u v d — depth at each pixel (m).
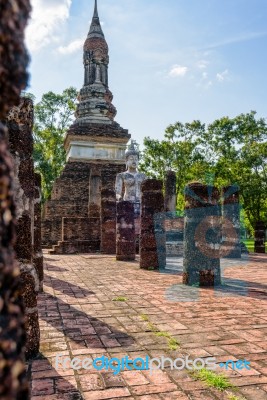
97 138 25.98
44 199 35.16
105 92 27.88
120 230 13.70
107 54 28.69
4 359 0.80
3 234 0.85
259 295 7.17
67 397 3.05
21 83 0.93
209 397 3.06
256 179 27.67
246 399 3.02
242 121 31.33
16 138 3.59
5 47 0.87
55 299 6.80
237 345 4.30
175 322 5.26
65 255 16.30
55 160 35.56
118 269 11.17
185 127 32.31
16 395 0.81
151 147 32.03
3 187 0.85
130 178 19.17
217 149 31.83
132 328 4.97
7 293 0.85
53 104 36.94
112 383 3.33
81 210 24.16
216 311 5.90
